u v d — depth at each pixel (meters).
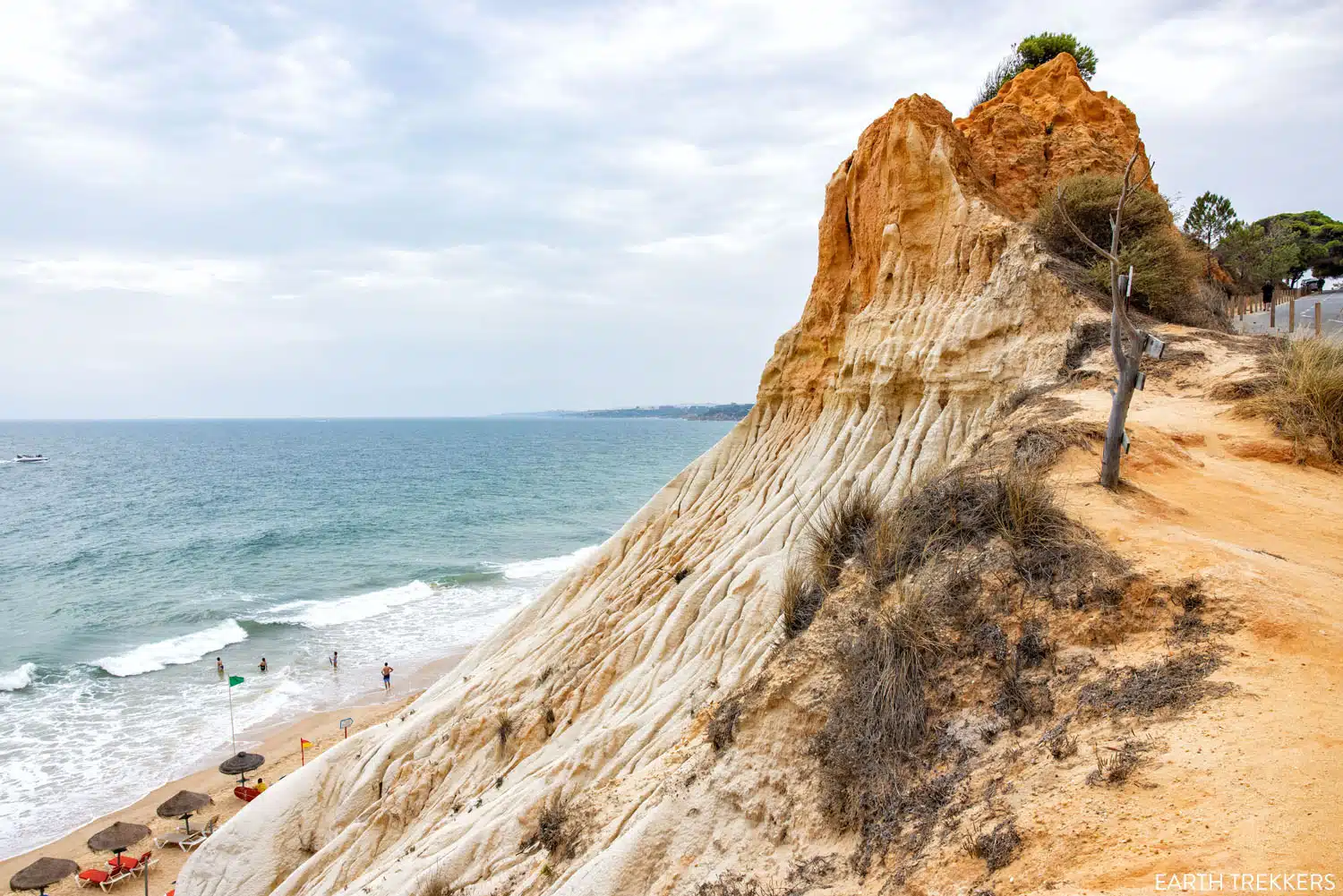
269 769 30.42
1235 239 42.25
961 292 18.39
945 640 7.23
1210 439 11.84
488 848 12.79
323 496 113.50
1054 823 4.88
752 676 9.56
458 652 42.66
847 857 6.41
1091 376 13.84
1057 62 25.75
